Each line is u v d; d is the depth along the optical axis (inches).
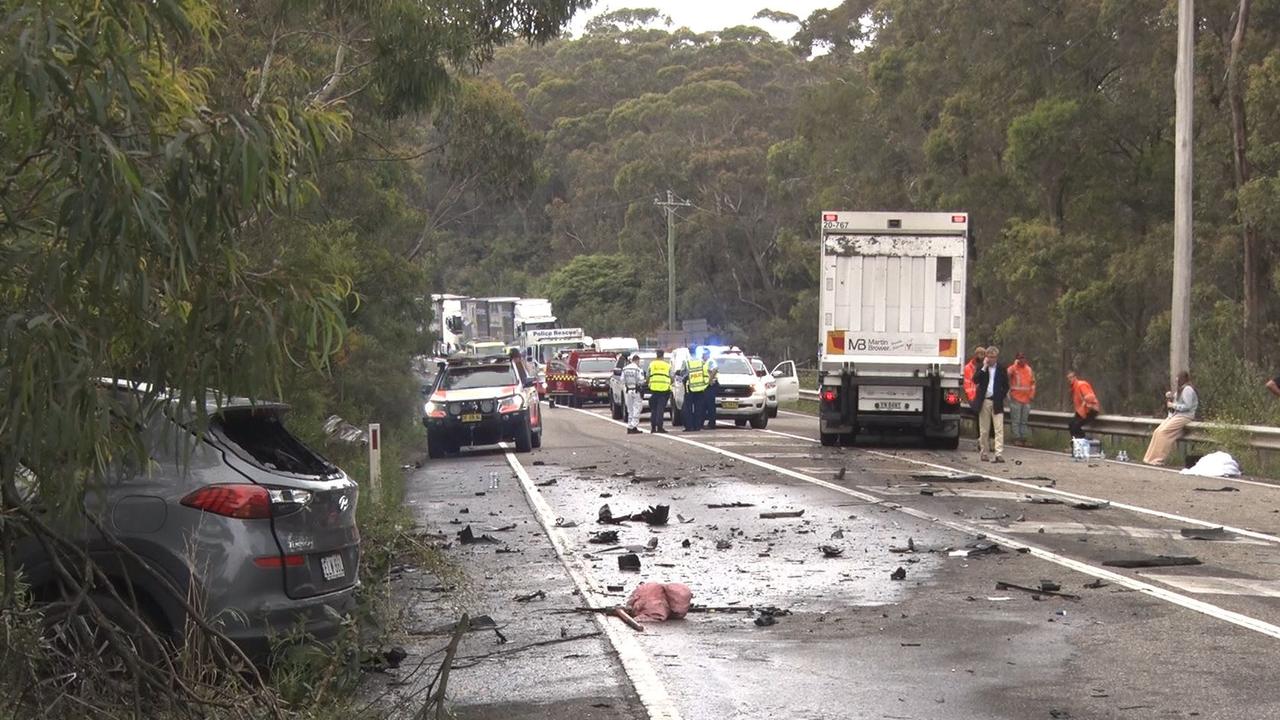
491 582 771.4
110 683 383.9
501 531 1008.2
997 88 2854.3
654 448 1893.5
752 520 1047.0
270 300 344.2
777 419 2881.4
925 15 2984.7
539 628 636.1
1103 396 3021.7
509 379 1914.4
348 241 1534.2
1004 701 487.8
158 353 334.6
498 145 1984.5
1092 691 501.0
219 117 322.3
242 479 482.3
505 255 6815.9
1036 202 2913.4
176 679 390.0
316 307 346.0
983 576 768.3
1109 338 2795.3
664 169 5536.4
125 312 326.0
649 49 6668.3
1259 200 2174.0
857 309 1786.4
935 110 3169.3
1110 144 2773.1
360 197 1839.3
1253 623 625.6
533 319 4709.6
